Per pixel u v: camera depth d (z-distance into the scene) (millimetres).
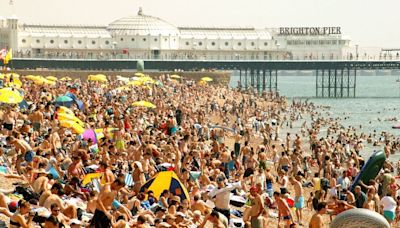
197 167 46500
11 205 30703
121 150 49125
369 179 44812
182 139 53750
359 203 40844
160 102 90000
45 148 43844
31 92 82688
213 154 53031
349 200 40656
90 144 46969
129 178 39406
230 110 119438
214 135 68938
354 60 189250
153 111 81250
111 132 52719
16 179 36656
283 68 189250
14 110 57375
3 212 29016
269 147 77938
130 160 45188
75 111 63031
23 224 27797
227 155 49219
